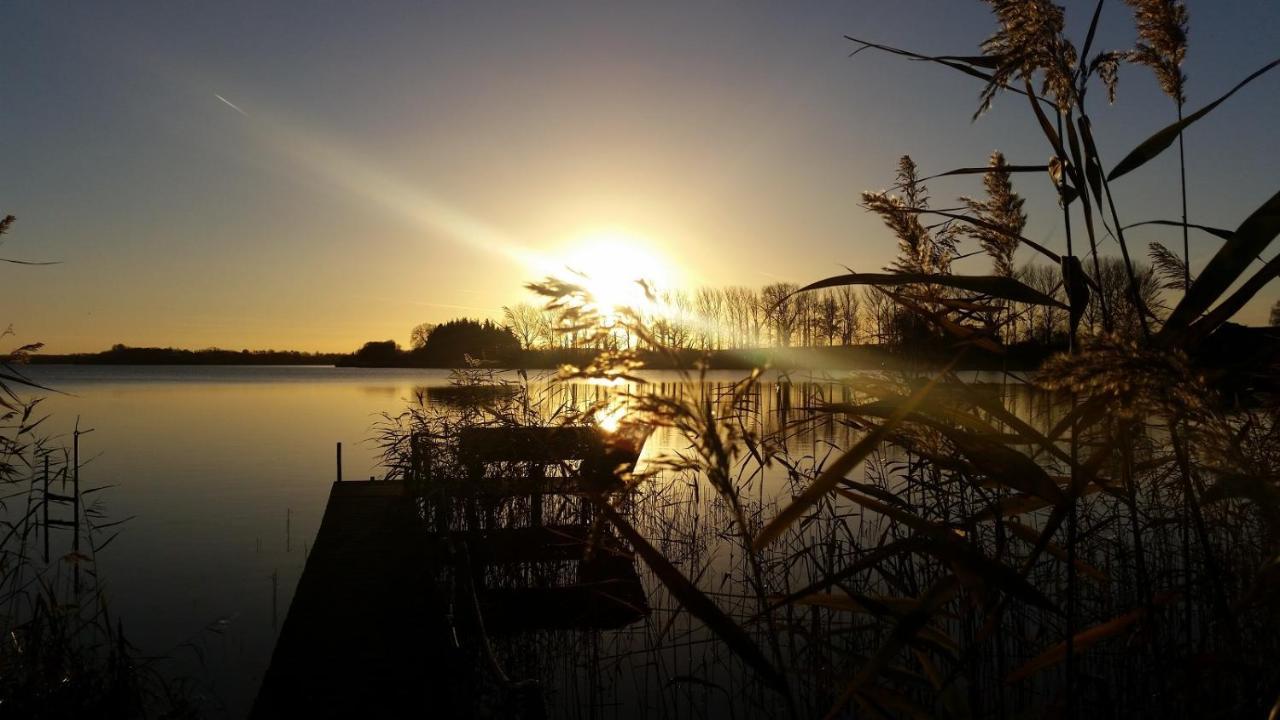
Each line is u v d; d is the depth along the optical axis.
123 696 4.74
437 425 9.13
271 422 33.09
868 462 5.34
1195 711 2.01
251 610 8.57
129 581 9.64
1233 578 2.32
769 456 2.88
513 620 6.41
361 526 9.54
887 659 1.63
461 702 4.88
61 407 41.56
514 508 7.52
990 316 2.54
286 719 4.62
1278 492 1.58
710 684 2.47
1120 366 1.50
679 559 7.53
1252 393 2.14
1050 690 3.19
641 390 1.50
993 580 1.63
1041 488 1.72
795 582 5.62
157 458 21.86
